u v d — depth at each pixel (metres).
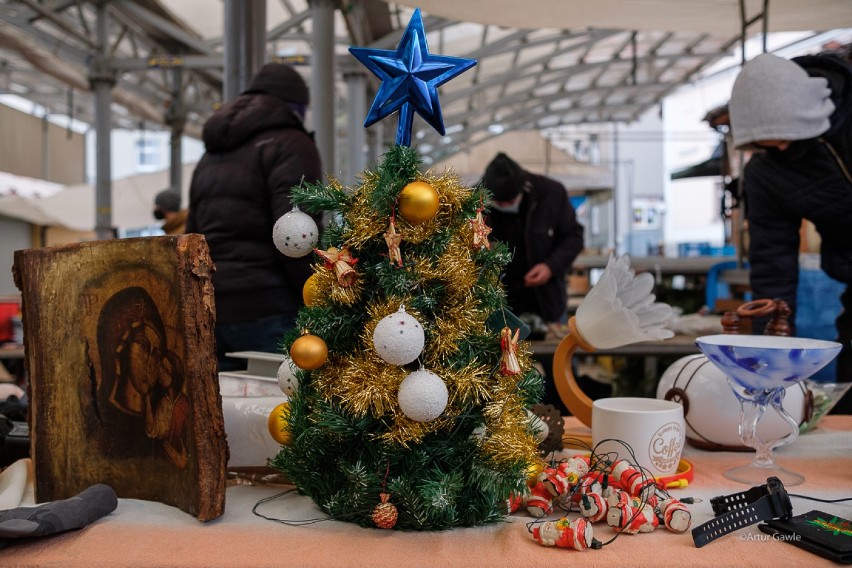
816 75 1.63
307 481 0.81
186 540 0.73
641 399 1.03
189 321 0.77
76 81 8.89
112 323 0.88
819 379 2.05
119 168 21.03
